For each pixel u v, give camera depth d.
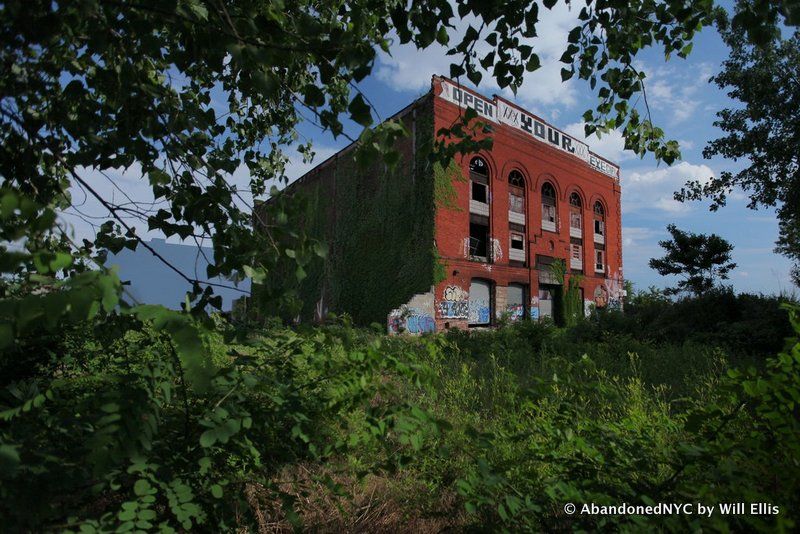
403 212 22.47
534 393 2.61
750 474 1.55
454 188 21.81
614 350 8.95
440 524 2.52
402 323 19.81
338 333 2.16
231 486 1.98
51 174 2.76
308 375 2.67
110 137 2.31
